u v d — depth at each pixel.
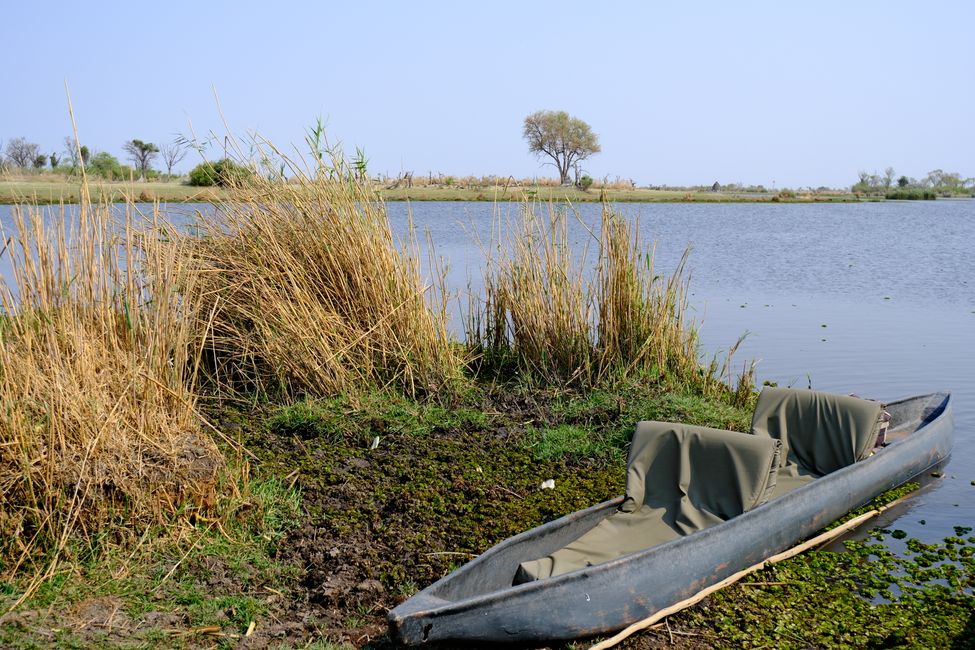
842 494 7.71
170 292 8.22
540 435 9.52
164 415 6.98
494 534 7.13
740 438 7.07
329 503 7.62
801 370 13.46
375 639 5.49
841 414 8.43
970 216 62.59
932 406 10.27
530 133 58.75
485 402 10.36
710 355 14.34
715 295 21.27
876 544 7.44
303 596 6.01
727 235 40.59
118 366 7.07
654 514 6.96
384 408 9.80
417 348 10.54
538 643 5.45
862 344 15.29
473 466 8.71
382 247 10.66
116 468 6.27
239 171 10.95
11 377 6.25
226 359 10.56
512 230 11.63
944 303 20.03
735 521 6.55
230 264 10.73
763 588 6.51
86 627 5.22
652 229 44.22
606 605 5.65
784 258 30.16
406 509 7.54
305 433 9.36
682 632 5.84
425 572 6.42
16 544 5.75
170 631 5.32
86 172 7.92
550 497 8.03
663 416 9.82
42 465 6.03
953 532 7.79
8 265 12.37
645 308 11.13
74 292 7.48
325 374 10.08
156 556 6.18
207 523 6.64
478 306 12.42
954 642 5.80
